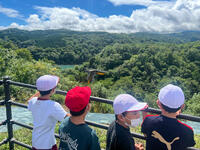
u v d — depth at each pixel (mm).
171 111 1315
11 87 10477
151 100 25531
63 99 10188
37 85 1767
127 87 47000
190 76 56062
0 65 12844
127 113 1360
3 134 4059
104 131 4242
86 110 1441
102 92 15148
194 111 21234
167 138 1306
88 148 1360
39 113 1752
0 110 6980
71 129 1402
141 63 60625
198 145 4023
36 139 1734
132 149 1351
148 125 1398
